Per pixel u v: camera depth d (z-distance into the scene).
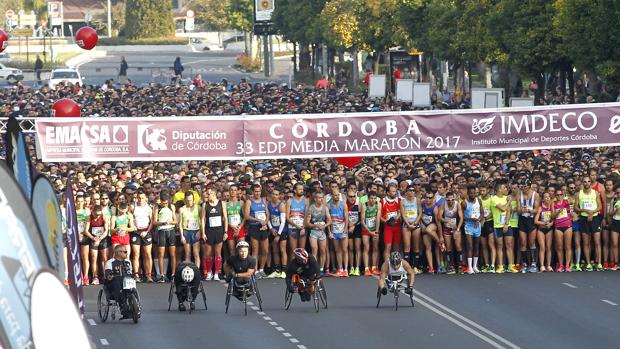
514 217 71.62
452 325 55.81
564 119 77.62
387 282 60.47
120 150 75.75
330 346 50.97
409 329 54.81
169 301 60.44
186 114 133.00
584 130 77.62
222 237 70.44
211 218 70.12
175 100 155.88
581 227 72.00
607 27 121.31
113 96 162.25
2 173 15.23
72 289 26.28
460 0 177.38
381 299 63.25
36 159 82.12
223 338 52.97
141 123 75.75
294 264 59.34
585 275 70.69
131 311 56.69
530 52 147.75
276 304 62.22
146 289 68.12
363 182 76.38
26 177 19.08
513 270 72.12
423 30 198.62
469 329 54.75
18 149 19.19
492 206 71.44
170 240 70.19
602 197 71.88
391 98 164.75
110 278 57.25
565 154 87.56
